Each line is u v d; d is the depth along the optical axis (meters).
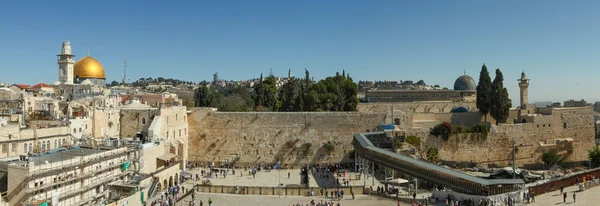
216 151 103.56
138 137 91.38
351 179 84.75
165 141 91.25
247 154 103.19
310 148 102.50
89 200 56.81
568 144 109.12
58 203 52.94
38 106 92.94
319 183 80.88
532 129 107.06
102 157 63.16
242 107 140.00
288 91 134.50
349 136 102.50
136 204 60.00
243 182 83.06
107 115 91.69
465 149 101.94
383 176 87.62
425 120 108.88
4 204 48.09
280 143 103.06
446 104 124.06
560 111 110.69
